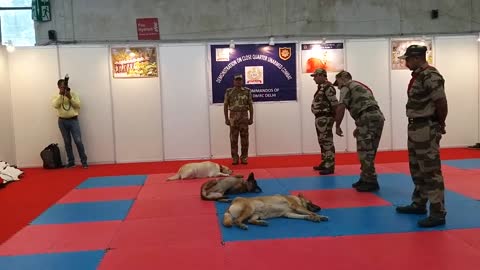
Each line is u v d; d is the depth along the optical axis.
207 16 10.68
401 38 10.86
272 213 5.04
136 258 3.97
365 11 10.96
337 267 3.62
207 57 10.45
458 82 11.07
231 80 10.53
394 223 4.78
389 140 10.93
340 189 6.59
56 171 9.43
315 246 4.12
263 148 10.68
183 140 10.50
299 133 10.73
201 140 10.54
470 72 11.10
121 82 10.30
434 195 4.59
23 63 10.08
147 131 10.41
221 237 4.47
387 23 11.00
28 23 10.70
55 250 4.28
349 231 4.54
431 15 11.06
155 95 10.39
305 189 6.67
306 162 9.50
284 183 7.18
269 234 4.51
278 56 10.58
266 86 10.60
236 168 8.96
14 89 10.09
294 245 4.17
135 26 10.52
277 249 4.07
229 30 10.75
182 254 4.03
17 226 5.21
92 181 8.05
